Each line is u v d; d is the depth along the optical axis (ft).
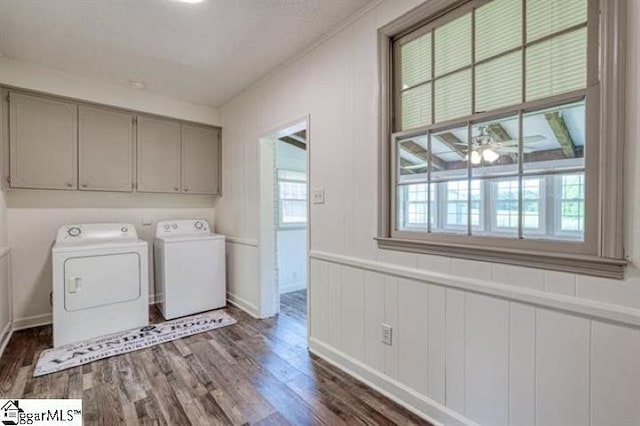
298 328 9.93
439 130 5.64
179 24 7.20
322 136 7.87
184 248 11.02
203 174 12.97
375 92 6.48
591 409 3.94
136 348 8.45
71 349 8.35
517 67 4.70
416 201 6.03
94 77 10.09
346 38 7.14
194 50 8.39
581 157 4.11
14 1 6.33
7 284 9.16
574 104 4.17
